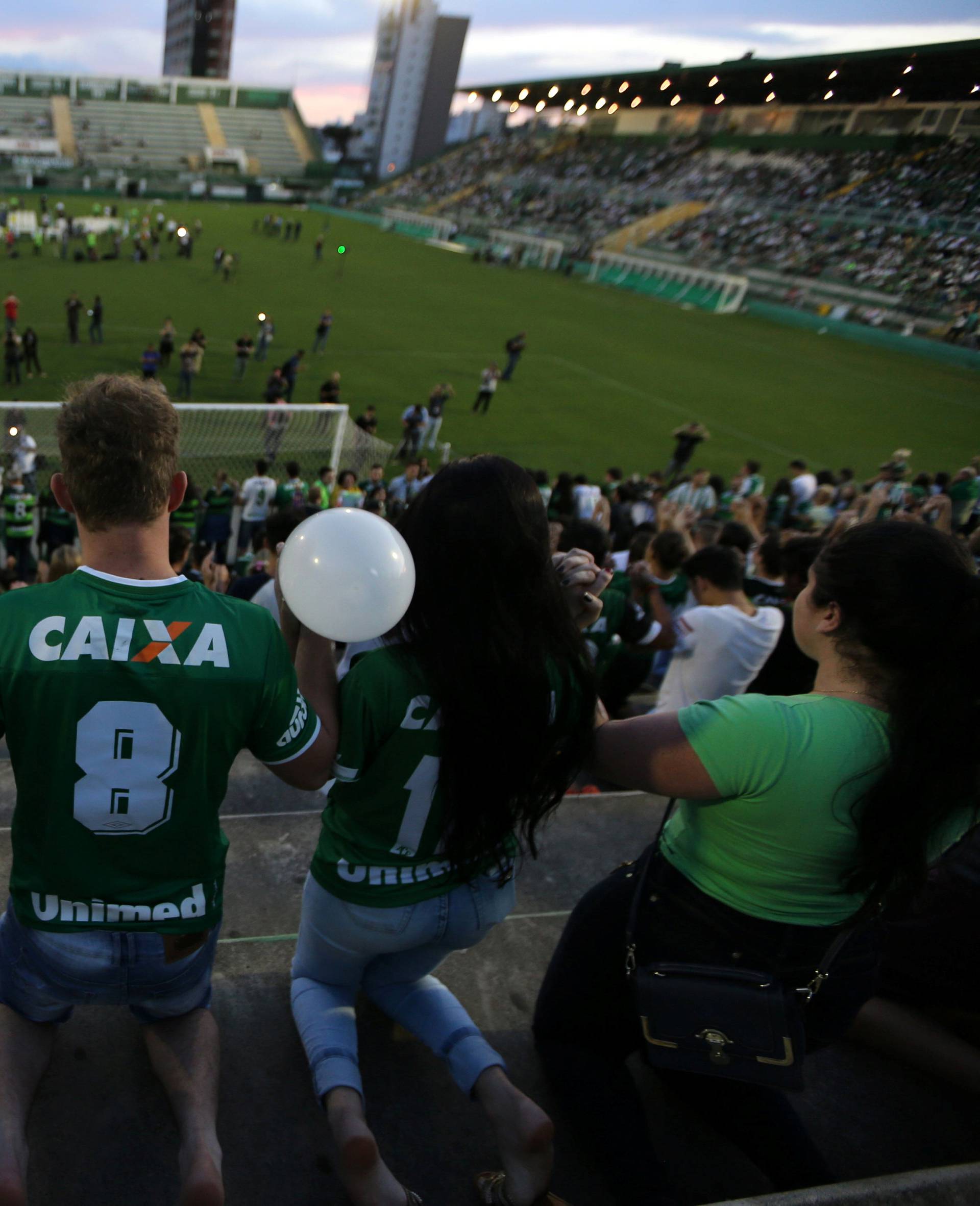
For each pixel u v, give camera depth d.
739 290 41.41
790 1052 1.37
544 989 1.76
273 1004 1.95
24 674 1.21
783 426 23.08
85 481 1.22
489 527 1.30
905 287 36.25
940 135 38.28
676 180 54.16
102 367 21.89
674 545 4.42
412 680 1.34
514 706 1.34
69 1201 1.50
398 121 116.44
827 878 1.35
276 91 95.25
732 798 1.33
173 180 77.00
